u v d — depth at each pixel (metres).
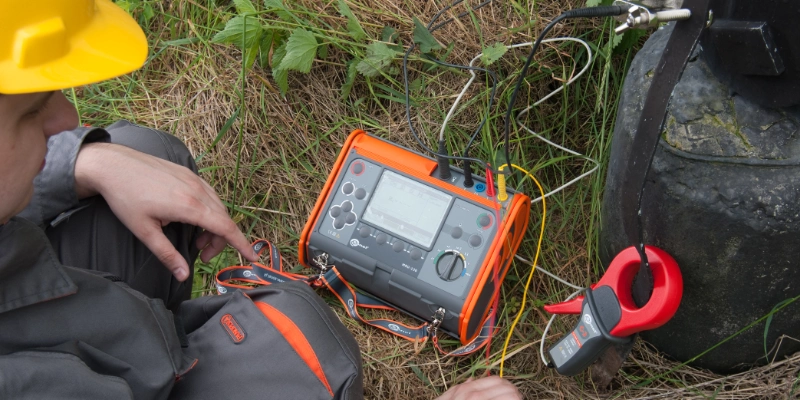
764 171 1.10
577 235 1.66
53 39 0.77
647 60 1.28
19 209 0.80
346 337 1.09
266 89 1.79
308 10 1.77
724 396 1.41
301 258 1.58
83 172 1.09
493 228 1.42
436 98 1.74
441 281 1.43
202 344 1.02
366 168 1.54
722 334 1.32
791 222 1.09
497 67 1.71
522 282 1.61
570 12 1.10
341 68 1.82
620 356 1.30
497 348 1.54
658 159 1.17
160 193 1.12
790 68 0.96
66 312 0.85
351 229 1.51
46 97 0.78
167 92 1.87
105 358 0.86
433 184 1.49
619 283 1.20
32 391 0.76
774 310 1.24
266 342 1.00
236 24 1.64
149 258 1.18
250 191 1.76
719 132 1.13
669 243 1.22
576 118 1.71
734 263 1.18
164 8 1.91
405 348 1.54
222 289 1.56
